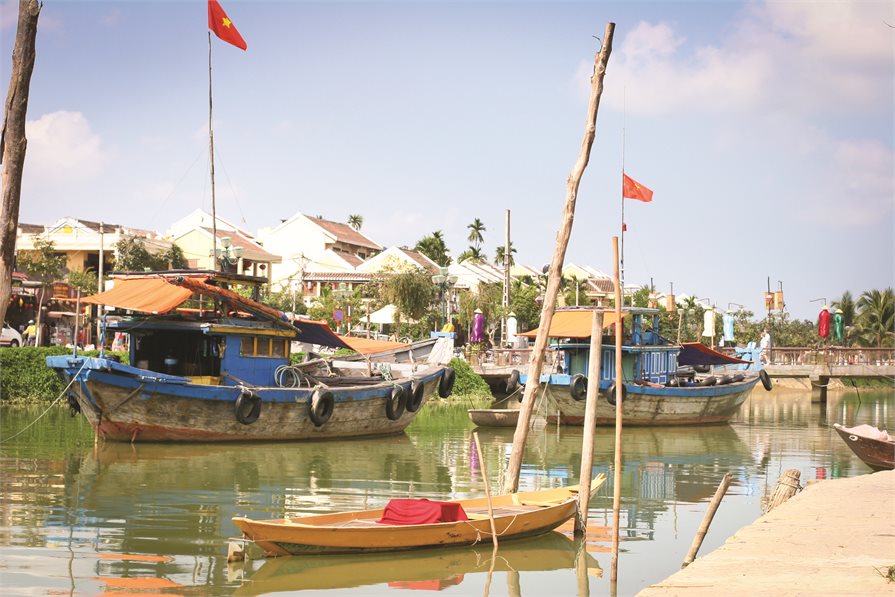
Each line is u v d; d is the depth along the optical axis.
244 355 24.64
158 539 13.16
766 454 24.92
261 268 65.31
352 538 12.06
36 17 10.77
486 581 11.49
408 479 19.20
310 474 19.56
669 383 33.41
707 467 22.14
